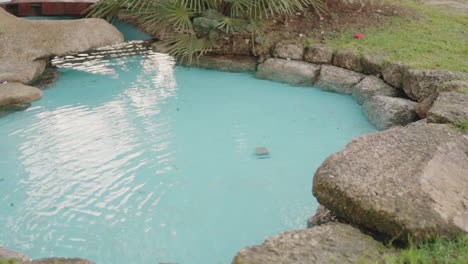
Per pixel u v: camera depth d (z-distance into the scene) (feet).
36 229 11.28
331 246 8.04
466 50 19.66
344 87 19.70
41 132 16.07
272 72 21.34
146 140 15.74
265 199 12.67
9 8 26.37
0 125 16.55
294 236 8.35
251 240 11.06
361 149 10.46
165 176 13.66
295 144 15.58
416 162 9.78
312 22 24.34
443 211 8.29
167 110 18.07
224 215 11.98
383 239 8.41
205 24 22.81
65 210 12.04
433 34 22.22
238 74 22.00
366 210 8.53
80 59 23.16
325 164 9.89
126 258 10.37
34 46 21.01
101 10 25.91
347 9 25.62
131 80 21.01
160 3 23.48
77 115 17.43
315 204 12.44
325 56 20.99
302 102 18.90
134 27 26.50
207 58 23.07
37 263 7.47
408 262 7.63
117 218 11.78
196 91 19.94
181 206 12.31
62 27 22.53
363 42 21.53
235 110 18.15
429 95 16.33
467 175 9.51
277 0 22.70
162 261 10.30
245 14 23.41
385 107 16.49
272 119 17.42
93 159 14.47
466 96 13.64
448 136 11.16
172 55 23.67
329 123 17.07
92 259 10.31
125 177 13.57
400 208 8.34
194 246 10.82
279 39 22.88
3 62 19.75
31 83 20.02
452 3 28.99
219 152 15.05
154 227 11.47
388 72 18.47
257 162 14.49
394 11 25.84
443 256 7.62
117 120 17.12
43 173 13.67
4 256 8.71
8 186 13.01
